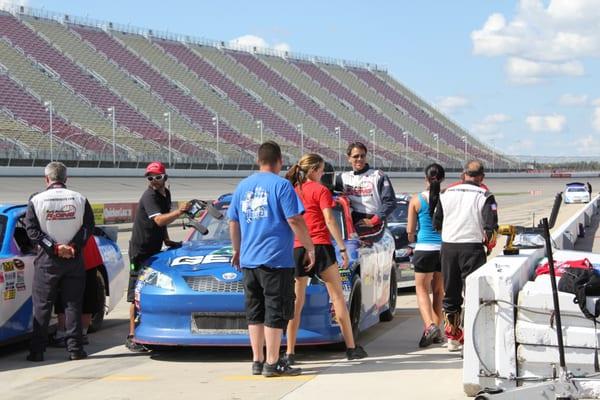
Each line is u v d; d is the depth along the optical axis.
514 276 5.24
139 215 7.53
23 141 55.00
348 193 8.17
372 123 92.69
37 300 7.25
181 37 89.19
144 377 6.45
